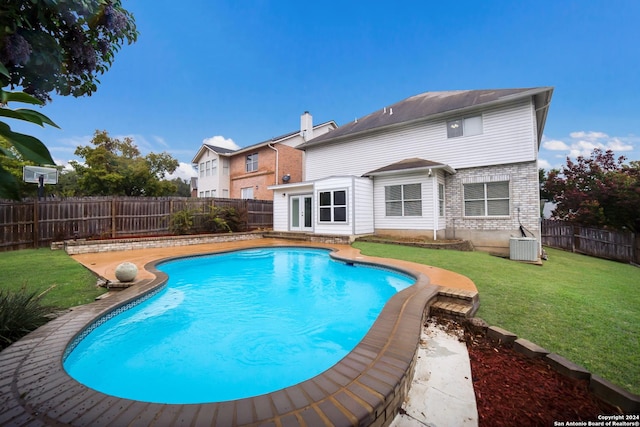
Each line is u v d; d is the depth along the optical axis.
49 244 10.42
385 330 3.28
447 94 14.69
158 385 3.18
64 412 1.89
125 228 12.38
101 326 3.91
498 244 11.00
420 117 12.63
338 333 4.50
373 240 11.77
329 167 16.42
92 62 2.24
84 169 20.81
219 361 3.65
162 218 13.55
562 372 2.84
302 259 10.27
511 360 3.15
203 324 4.79
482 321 3.95
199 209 14.45
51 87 2.06
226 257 10.39
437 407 2.40
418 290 4.88
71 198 10.99
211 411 1.92
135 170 22.16
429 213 11.59
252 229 16.83
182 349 3.96
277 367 3.52
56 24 1.99
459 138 11.93
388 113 15.73
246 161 22.62
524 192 10.56
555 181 17.06
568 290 5.36
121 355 3.79
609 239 11.79
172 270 8.41
